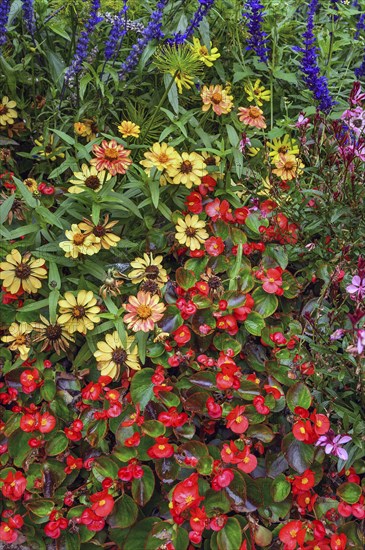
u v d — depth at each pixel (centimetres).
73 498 99
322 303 111
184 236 115
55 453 101
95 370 109
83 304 107
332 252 116
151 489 99
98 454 103
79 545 98
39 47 127
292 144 129
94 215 108
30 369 105
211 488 99
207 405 102
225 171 123
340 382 106
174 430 102
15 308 110
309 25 126
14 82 125
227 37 138
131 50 128
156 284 111
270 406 104
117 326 106
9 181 120
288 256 118
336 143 115
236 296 110
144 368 106
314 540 96
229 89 132
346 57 149
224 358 105
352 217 113
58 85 129
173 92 123
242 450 100
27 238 112
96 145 114
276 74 132
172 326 109
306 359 105
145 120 128
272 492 99
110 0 133
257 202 120
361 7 155
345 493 98
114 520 98
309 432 99
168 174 116
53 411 104
